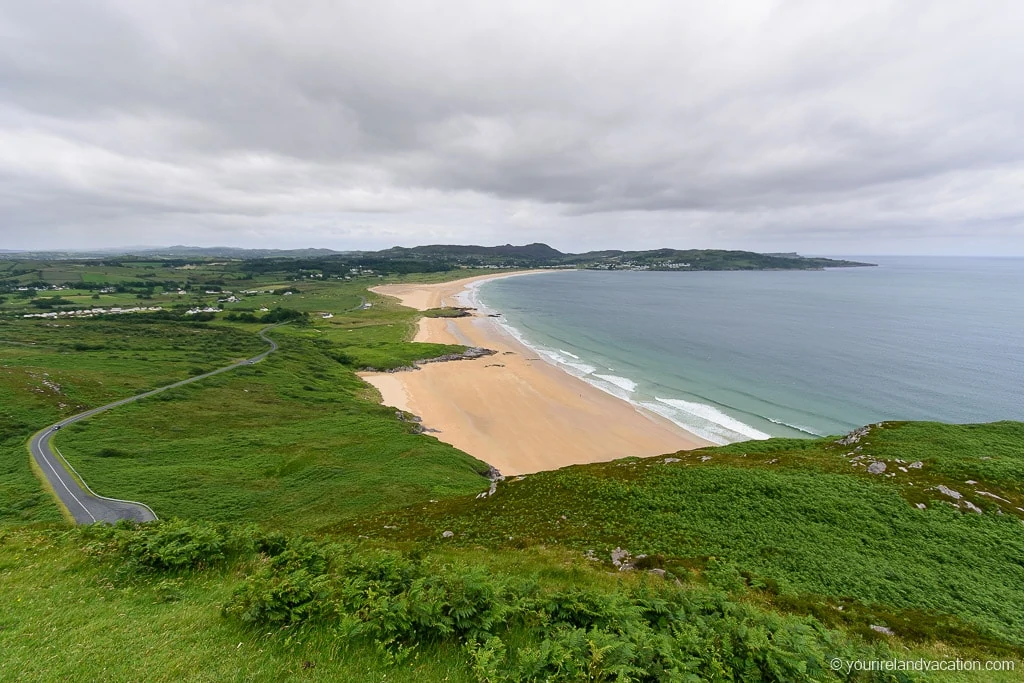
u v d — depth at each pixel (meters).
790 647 10.27
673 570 19.70
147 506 40.88
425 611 10.21
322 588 11.63
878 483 27.55
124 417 66.44
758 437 66.25
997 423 39.84
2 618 10.83
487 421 75.88
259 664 9.38
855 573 19.36
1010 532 22.36
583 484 30.80
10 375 73.81
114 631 10.48
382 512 35.41
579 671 8.70
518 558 20.77
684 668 8.99
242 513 39.97
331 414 75.19
